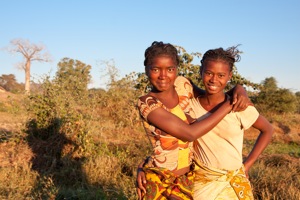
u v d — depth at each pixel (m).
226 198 2.77
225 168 2.77
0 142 7.78
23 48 42.84
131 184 5.75
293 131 14.36
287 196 5.16
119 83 10.73
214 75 2.68
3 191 5.33
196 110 2.84
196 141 2.81
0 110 13.75
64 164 6.73
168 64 2.51
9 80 55.06
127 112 10.16
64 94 8.15
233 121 2.73
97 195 5.30
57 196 5.36
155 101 2.57
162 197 2.58
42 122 7.78
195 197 2.81
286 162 7.20
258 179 5.78
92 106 9.08
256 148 2.91
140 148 7.54
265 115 17.75
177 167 2.63
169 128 2.50
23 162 6.82
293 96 18.94
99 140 7.89
